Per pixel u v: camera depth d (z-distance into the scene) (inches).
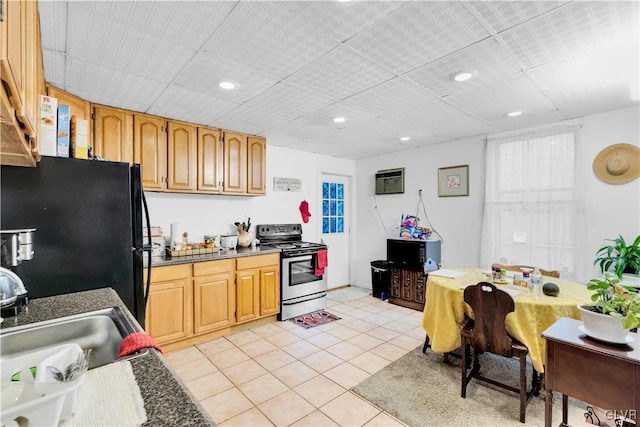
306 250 148.7
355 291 192.7
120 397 27.4
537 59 74.3
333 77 84.0
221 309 120.6
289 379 90.7
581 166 116.5
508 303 75.5
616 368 49.8
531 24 60.8
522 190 131.2
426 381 89.6
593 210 114.7
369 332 126.7
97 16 56.7
